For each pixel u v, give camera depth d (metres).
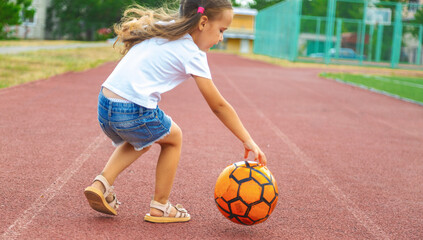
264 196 2.92
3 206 3.21
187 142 5.83
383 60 30.94
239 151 5.57
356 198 4.04
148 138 2.86
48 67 14.12
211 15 2.80
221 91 12.30
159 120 2.84
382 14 30.56
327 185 4.40
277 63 28.89
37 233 2.78
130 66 2.78
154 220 3.08
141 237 2.82
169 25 2.79
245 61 31.27
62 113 7.23
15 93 8.84
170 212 3.12
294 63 29.44
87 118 6.99
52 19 46.56
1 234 2.73
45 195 3.51
